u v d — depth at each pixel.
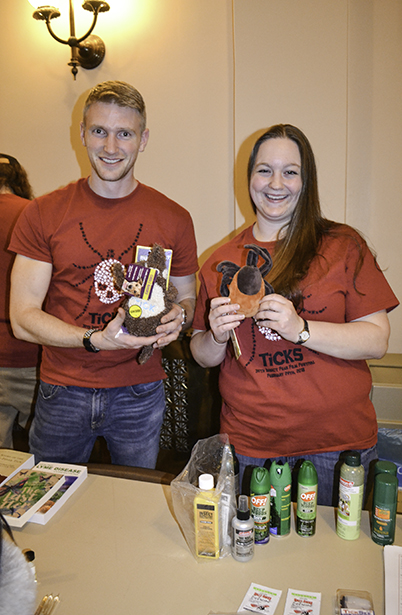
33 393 2.20
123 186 1.54
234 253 1.44
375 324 1.30
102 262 1.53
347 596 0.85
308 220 1.32
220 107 2.39
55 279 1.57
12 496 1.12
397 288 2.31
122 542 1.01
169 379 2.14
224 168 2.44
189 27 2.37
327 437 1.30
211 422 2.12
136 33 2.45
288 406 1.28
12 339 2.11
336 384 1.28
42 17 2.33
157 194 1.64
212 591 0.88
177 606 0.85
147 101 2.49
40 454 1.65
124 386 1.60
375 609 0.83
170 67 2.43
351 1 2.13
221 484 0.97
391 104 2.19
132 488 1.19
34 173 2.75
